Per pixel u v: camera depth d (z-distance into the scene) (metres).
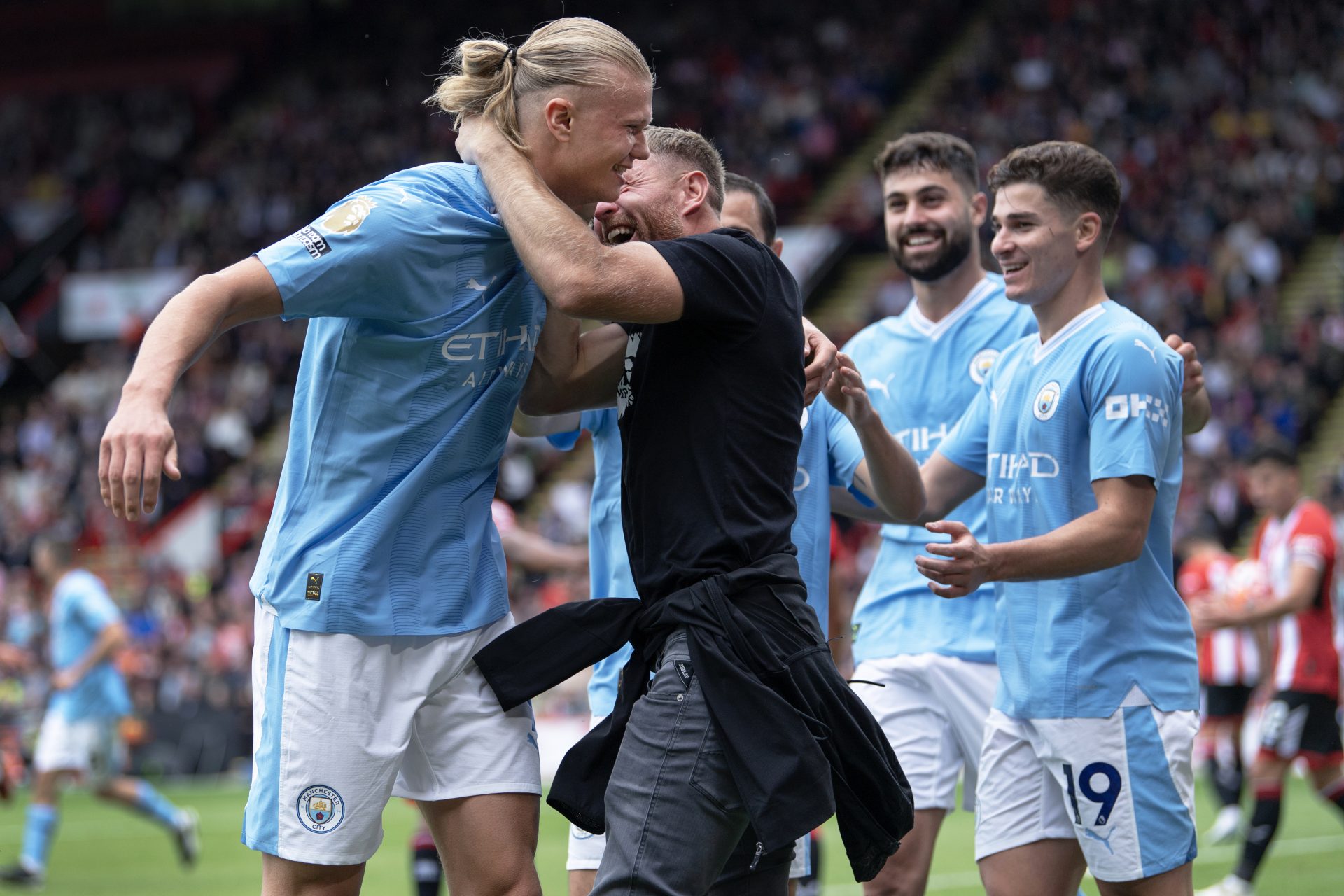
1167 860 3.76
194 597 20.58
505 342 3.23
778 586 3.00
